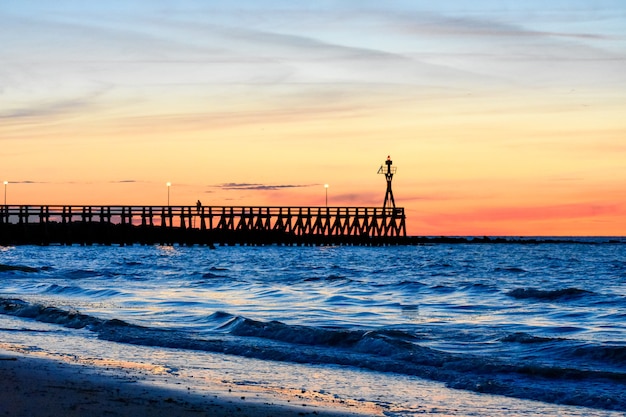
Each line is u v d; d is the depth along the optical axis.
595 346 14.44
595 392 11.14
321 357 13.77
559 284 37.50
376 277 41.91
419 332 17.48
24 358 12.70
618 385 11.59
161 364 12.94
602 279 41.84
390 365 13.06
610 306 24.23
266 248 92.69
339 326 18.78
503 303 25.16
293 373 12.49
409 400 10.76
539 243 164.00
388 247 100.06
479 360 13.06
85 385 10.44
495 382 11.70
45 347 14.52
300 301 25.39
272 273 44.25
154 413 9.04
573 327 18.70
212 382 11.41
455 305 24.31
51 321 18.88
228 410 9.45
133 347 14.78
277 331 16.47
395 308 23.33
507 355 14.38
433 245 136.12
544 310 22.92
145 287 31.16
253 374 12.31
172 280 35.62
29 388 10.02
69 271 39.34
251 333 16.77
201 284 33.09
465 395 11.12
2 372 11.15
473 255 85.19
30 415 8.61
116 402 9.48
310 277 38.66
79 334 16.48
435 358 13.45
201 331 17.38
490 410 10.29
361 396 10.93
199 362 13.29
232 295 27.50
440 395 11.10
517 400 10.86
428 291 30.00
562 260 71.25
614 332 17.80
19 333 16.56
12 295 27.20
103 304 23.67
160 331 16.67
